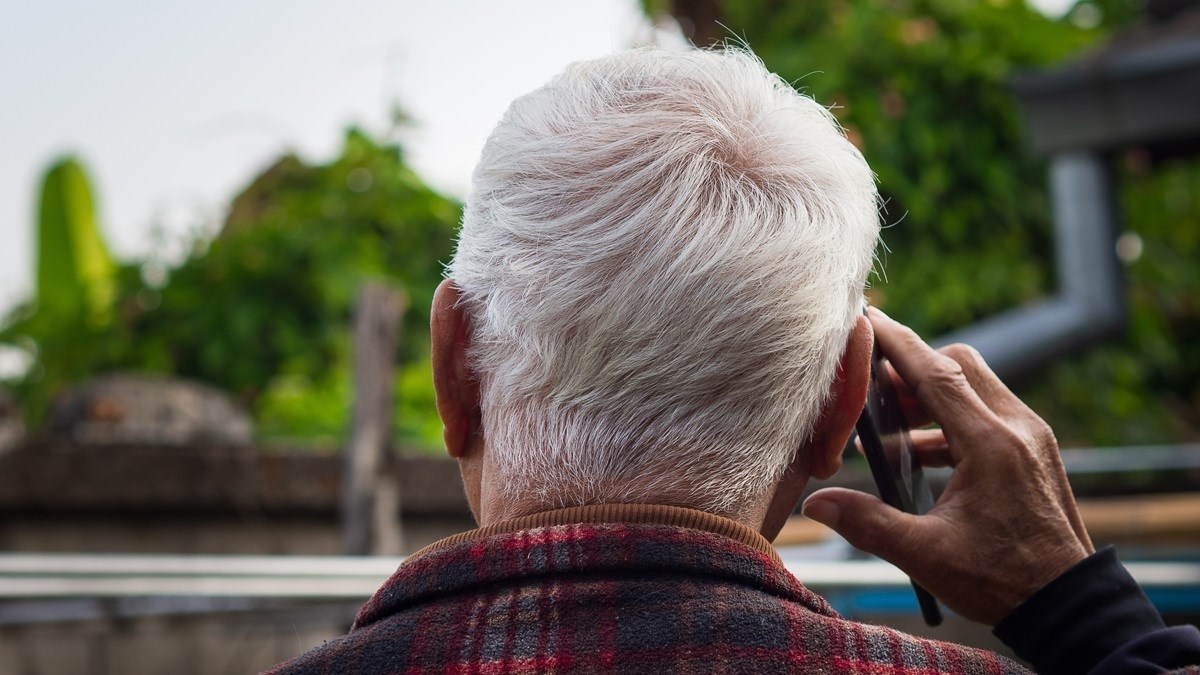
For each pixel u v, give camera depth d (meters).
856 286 0.87
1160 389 5.55
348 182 5.01
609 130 0.82
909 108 5.02
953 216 5.02
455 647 0.74
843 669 0.75
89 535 3.38
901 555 0.99
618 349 0.78
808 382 0.83
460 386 0.86
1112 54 3.76
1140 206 5.72
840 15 5.26
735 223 0.79
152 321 4.62
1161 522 2.44
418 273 4.80
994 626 1.01
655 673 0.72
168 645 3.37
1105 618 0.97
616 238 0.78
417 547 3.62
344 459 3.53
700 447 0.79
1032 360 3.96
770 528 0.89
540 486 0.81
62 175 5.80
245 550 3.51
